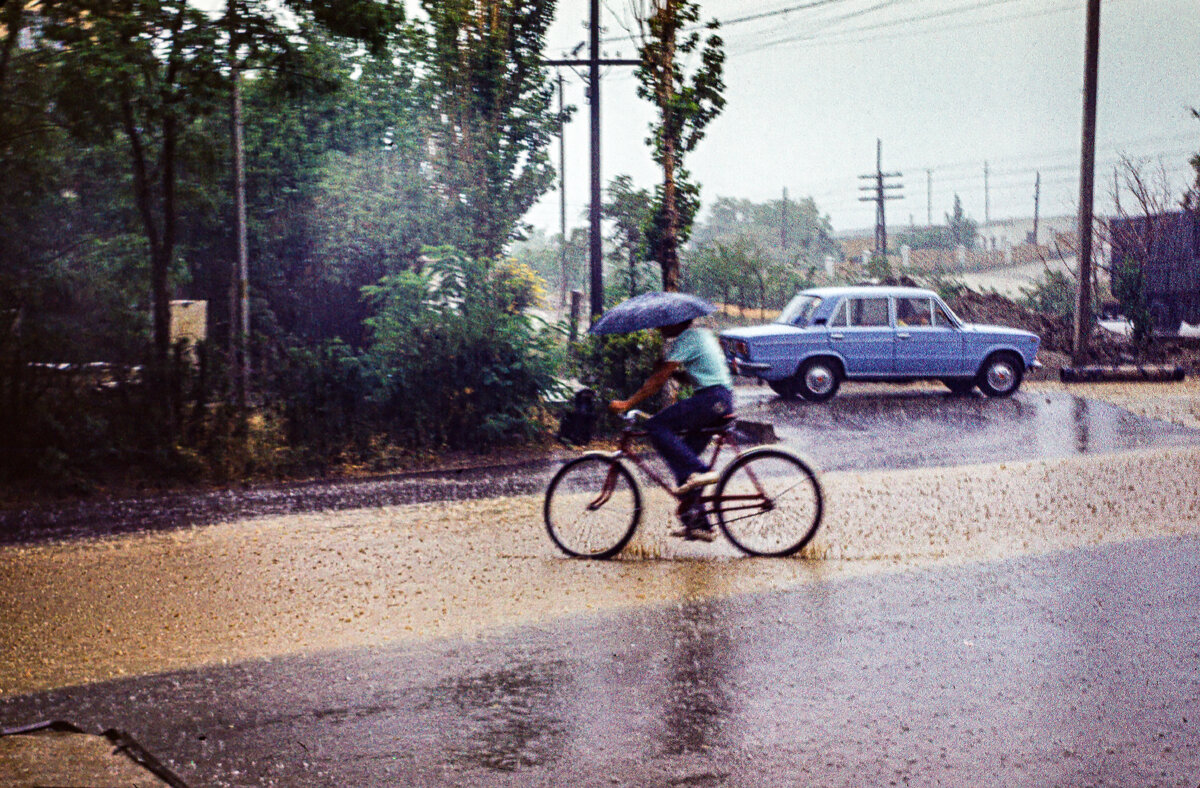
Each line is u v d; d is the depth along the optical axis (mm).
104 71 14016
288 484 11641
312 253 23031
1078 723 4469
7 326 12586
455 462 13250
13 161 16484
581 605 6379
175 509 10141
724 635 5723
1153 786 3893
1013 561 7344
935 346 19516
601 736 4398
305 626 6055
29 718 4664
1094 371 22531
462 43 25719
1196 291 29828
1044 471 11562
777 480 7656
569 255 56906
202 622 6180
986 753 4180
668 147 16438
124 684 5102
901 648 5469
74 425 11438
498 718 4613
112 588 7043
